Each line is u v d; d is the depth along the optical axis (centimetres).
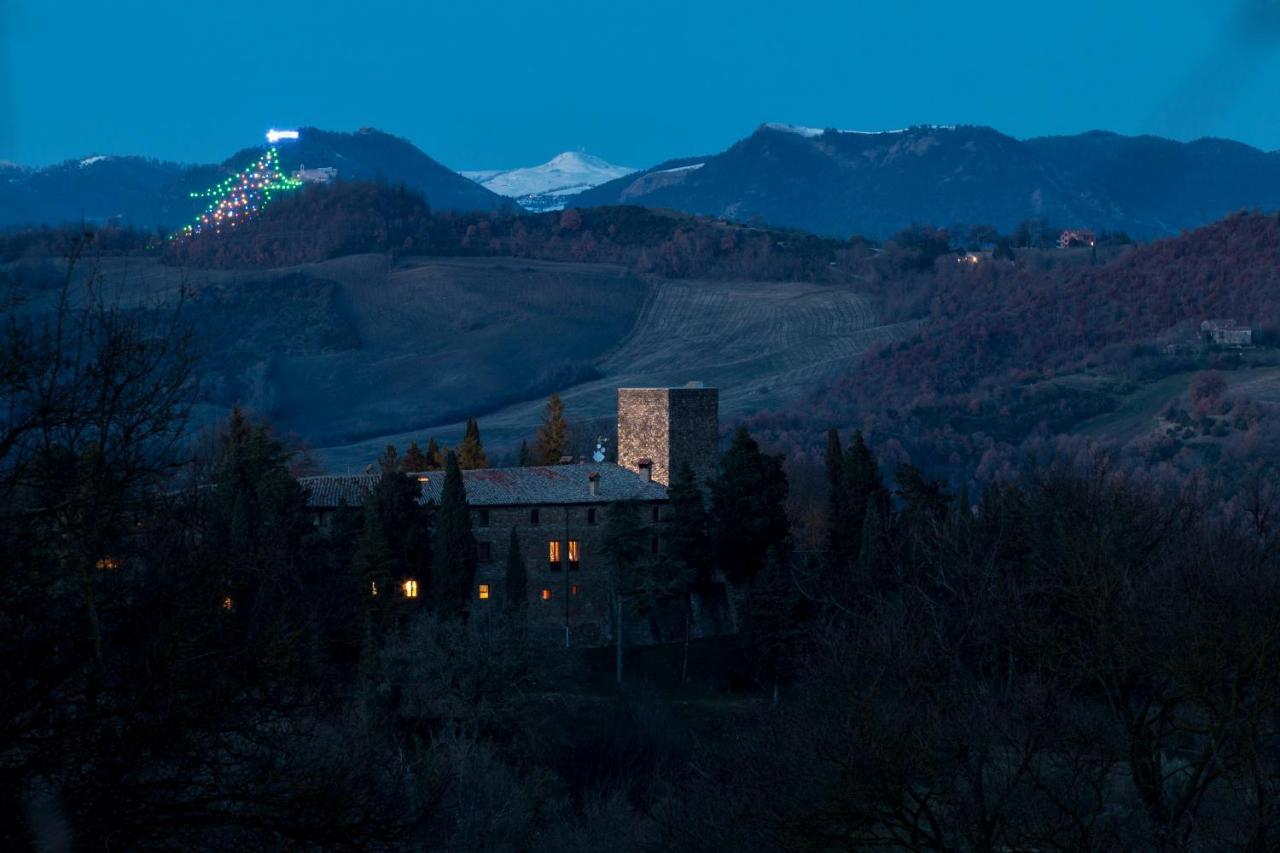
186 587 4241
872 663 9181
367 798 4447
